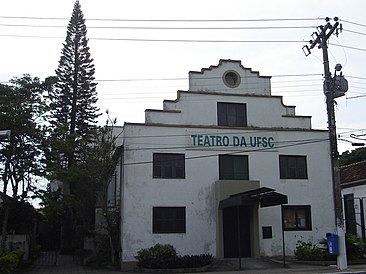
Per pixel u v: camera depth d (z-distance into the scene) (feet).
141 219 78.23
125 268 75.97
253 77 89.76
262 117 88.48
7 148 77.51
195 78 86.84
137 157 80.23
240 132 85.87
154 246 75.77
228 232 82.17
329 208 87.20
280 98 90.07
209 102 86.33
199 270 71.77
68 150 82.94
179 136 82.89
